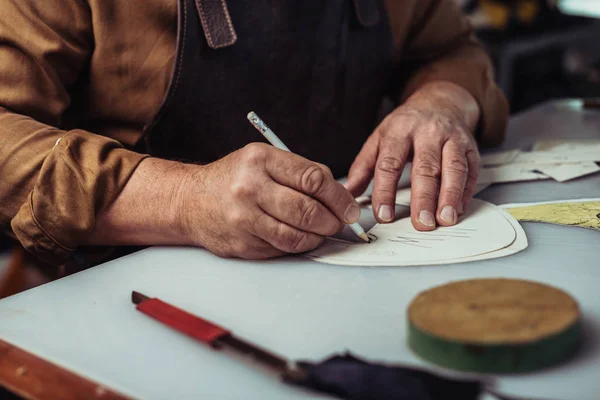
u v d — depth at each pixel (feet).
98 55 2.70
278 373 1.41
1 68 2.54
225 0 2.76
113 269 2.12
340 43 3.19
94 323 1.76
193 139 2.92
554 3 8.55
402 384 1.33
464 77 3.31
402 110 2.85
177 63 2.71
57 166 2.27
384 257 2.06
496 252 2.04
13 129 2.41
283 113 3.10
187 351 1.59
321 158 3.36
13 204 2.37
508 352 1.37
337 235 2.29
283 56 2.99
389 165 2.53
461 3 7.85
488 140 3.35
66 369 1.54
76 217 2.24
